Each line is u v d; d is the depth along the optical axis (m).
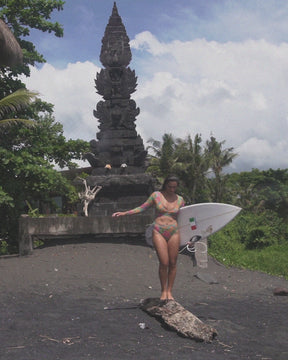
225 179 34.31
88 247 8.35
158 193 4.44
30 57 14.02
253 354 3.09
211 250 10.97
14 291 5.16
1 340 3.23
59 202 22.91
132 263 7.48
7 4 13.76
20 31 14.20
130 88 12.51
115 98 12.35
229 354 3.07
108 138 12.05
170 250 4.32
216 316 4.32
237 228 16.86
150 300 4.55
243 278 7.48
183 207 4.70
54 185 13.64
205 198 33.50
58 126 15.70
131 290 5.67
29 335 3.38
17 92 11.85
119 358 2.86
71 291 5.34
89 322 3.85
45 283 5.69
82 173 21.66
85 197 10.81
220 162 34.16
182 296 5.47
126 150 12.00
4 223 13.81
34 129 14.09
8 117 13.31
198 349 3.18
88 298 4.98
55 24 14.41
